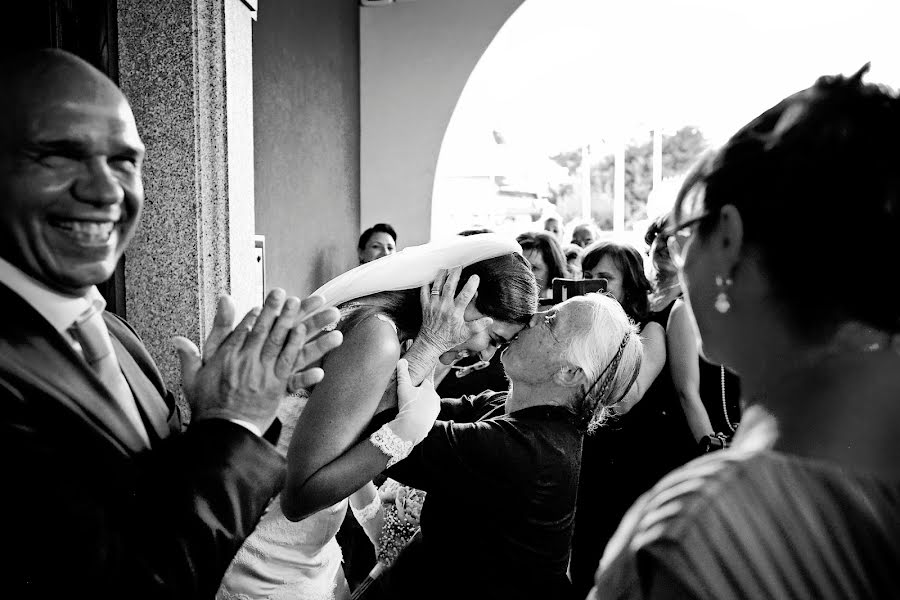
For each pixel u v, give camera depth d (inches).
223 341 36.0
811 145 22.2
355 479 52.2
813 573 19.6
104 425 31.8
